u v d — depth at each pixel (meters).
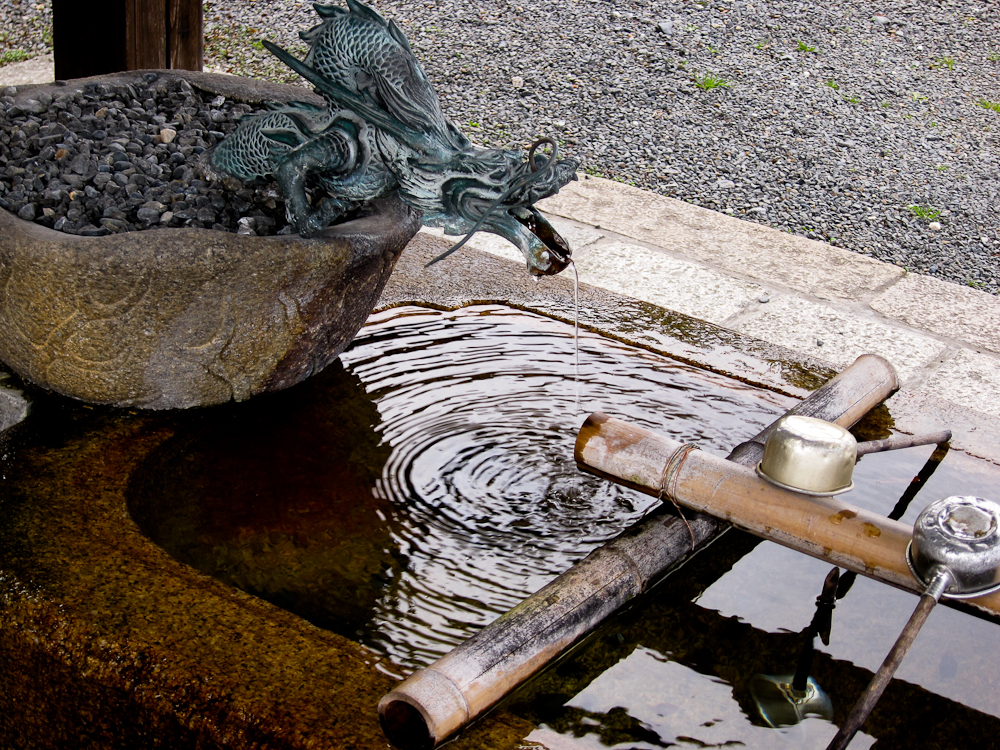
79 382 2.73
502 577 2.34
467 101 7.23
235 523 2.46
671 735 1.89
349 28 2.60
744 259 4.57
